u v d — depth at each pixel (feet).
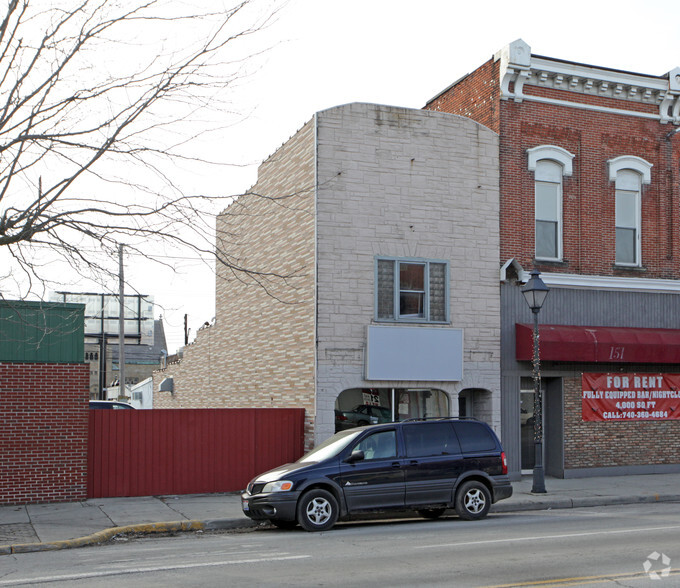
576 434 71.82
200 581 30.48
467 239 68.39
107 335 132.26
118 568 34.12
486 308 68.59
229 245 89.30
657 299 76.18
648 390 75.00
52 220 39.11
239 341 84.84
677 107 77.71
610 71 74.38
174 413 60.95
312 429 62.80
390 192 66.03
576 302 72.59
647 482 67.97
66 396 56.80
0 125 38.99
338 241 64.13
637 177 76.69
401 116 67.00
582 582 29.40
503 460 50.29
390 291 65.57
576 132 74.08
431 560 34.32
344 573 31.63
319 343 62.85
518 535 41.75
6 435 55.01
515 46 70.44
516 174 71.10
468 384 67.26
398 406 66.44
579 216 73.56
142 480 59.62
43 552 40.37
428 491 47.52
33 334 56.08
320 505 44.98
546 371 71.20
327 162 64.39
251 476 62.80
